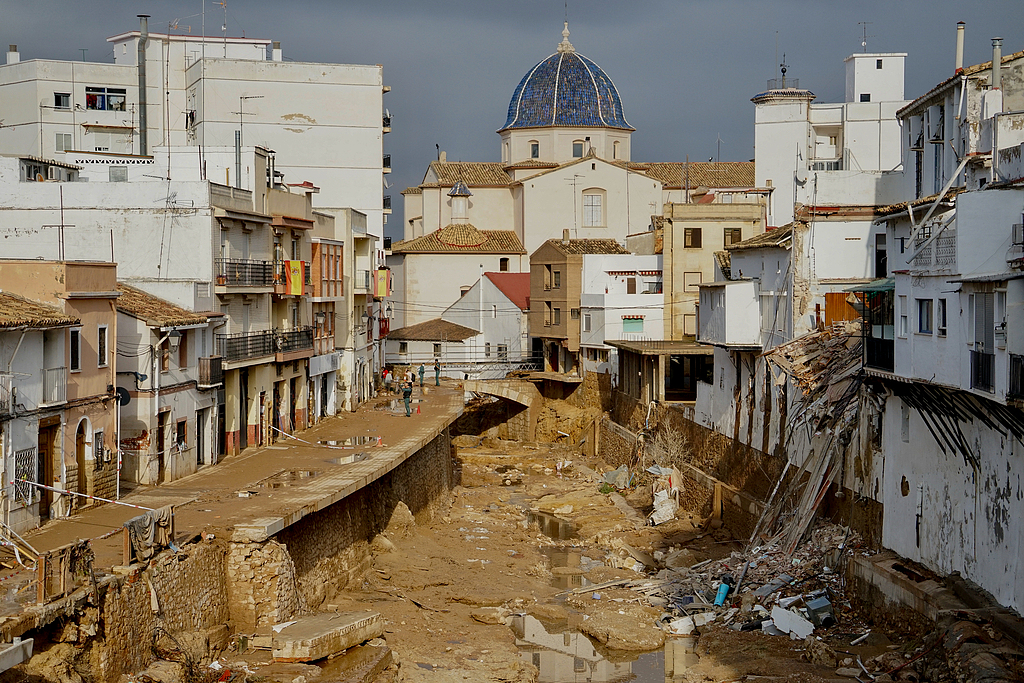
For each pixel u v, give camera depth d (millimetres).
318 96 81312
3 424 32250
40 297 36656
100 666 26859
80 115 87812
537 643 39938
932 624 33062
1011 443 30625
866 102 87500
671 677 36594
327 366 66812
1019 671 28312
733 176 116312
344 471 46000
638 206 112375
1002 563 31281
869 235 50125
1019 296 28219
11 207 50312
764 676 33844
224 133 80250
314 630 33000
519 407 92125
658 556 51625
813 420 45250
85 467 37875
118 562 29812
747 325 54406
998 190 31734
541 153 116625
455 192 113812
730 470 57156
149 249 49781
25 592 26547
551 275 93812
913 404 36438
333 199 82062
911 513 37906
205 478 44781
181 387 45344
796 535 44844
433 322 104938
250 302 54781
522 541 55219
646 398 73625
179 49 88312
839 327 48375
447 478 66688
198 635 30953
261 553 33906
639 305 84312
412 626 38812
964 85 43312
